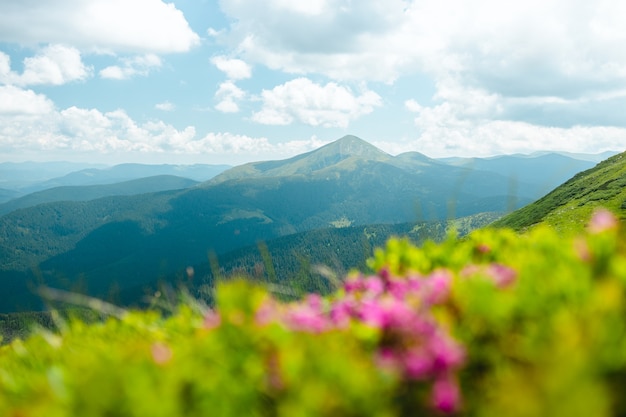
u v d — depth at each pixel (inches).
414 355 123.3
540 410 96.0
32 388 144.9
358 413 110.2
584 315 116.8
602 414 93.6
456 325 139.8
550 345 112.1
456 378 124.8
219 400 116.7
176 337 175.6
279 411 116.3
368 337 135.3
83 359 148.0
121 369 126.3
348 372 115.5
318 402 108.7
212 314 171.5
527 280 144.2
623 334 110.7
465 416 115.9
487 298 134.1
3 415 130.6
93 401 115.0
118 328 196.7
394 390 122.3
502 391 106.3
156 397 111.0
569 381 97.2
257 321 143.9
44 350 188.9
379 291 183.2
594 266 152.3
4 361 188.9
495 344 132.2
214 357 133.7
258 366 126.0
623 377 106.3
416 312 140.4
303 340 133.7
